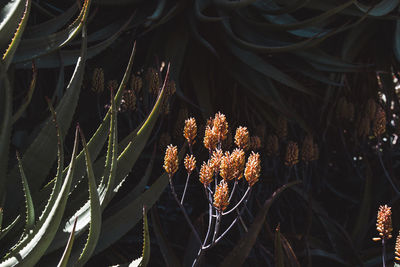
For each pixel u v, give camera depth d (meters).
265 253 2.33
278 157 2.99
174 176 2.74
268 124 3.32
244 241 2.00
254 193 2.68
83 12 1.99
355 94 3.54
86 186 1.94
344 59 3.29
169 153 1.79
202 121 3.14
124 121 2.99
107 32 2.86
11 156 2.23
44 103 2.64
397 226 2.49
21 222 1.84
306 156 2.56
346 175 3.21
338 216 2.97
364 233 2.50
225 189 1.73
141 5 3.03
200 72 3.09
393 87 3.37
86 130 2.72
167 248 2.09
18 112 1.85
